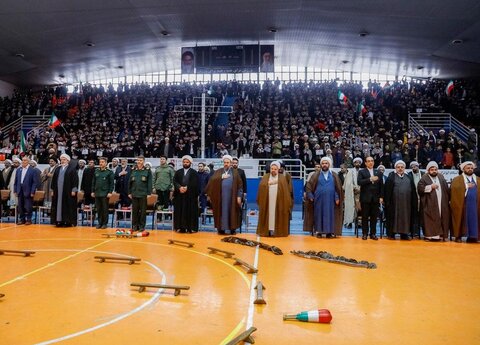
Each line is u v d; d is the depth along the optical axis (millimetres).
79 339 3334
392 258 6770
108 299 4422
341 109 21188
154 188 10859
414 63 24781
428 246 7988
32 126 23953
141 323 3723
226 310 4105
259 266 6090
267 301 4410
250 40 22516
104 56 24438
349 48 23625
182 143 17031
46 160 16703
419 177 9523
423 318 3934
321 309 3867
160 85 26141
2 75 26141
